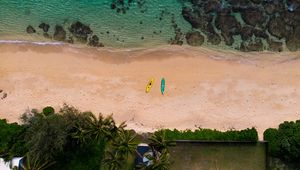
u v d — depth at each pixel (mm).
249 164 33844
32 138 30547
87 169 32469
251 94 34906
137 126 34031
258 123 34406
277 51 35938
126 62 35312
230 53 35812
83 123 31234
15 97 34156
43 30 35688
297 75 35406
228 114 34531
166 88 34844
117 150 31531
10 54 35000
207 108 34594
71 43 35594
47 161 31219
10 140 32156
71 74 34812
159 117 34344
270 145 33000
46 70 34781
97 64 35156
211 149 33906
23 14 35844
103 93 34562
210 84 35031
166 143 31922
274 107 34719
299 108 34750
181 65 35375
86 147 32625
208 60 35562
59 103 34156
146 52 35562
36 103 34094
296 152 32125
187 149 33844
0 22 35625
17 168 31828
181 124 34281
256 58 35750
